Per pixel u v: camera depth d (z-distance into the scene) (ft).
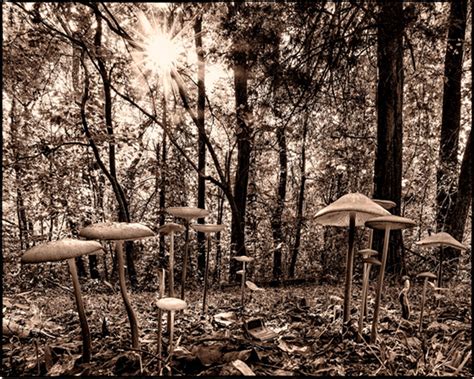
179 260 37.50
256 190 43.42
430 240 11.71
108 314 15.24
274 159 49.29
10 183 23.82
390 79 19.84
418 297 14.78
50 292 23.29
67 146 26.53
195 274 35.24
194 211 12.66
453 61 25.39
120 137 24.61
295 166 46.65
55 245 7.92
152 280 34.73
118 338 10.69
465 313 11.69
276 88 19.84
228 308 15.23
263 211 46.01
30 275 22.26
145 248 41.19
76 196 25.82
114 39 24.93
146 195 48.93
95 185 28.43
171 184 37.09
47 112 22.76
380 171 20.40
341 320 11.08
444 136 27.17
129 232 8.42
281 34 18.11
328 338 9.78
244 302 17.04
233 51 19.86
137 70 25.38
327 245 35.70
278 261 42.57
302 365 8.18
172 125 32.22
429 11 14.79
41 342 10.73
